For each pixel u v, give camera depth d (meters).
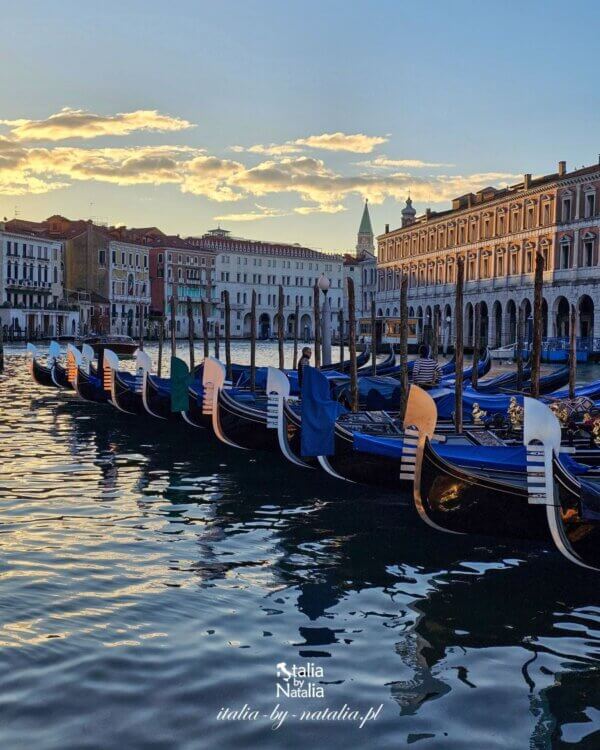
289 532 13.02
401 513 14.27
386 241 104.81
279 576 10.91
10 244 89.62
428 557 11.84
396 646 8.79
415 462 11.88
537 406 10.25
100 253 104.88
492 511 11.34
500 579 10.93
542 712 7.45
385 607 9.89
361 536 12.84
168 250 118.69
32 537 12.27
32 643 8.51
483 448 12.70
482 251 79.75
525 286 71.25
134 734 6.92
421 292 93.38
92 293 103.25
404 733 7.07
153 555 11.62
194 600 9.91
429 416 11.48
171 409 22.45
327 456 14.85
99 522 13.29
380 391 23.20
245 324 138.88
